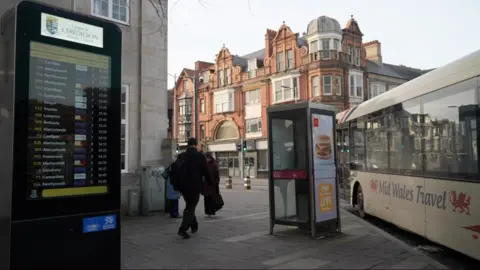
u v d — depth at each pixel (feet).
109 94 18.16
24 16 15.90
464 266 21.56
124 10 38.17
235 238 25.64
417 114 25.14
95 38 17.90
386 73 146.82
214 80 164.86
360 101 132.98
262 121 144.97
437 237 22.50
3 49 16.70
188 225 25.63
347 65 130.93
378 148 32.53
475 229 18.92
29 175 15.74
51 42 16.57
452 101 21.08
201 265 19.17
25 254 15.49
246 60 162.40
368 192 35.12
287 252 21.81
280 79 139.03
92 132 17.57
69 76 17.02
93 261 17.21
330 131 27.71
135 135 38.11
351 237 25.76
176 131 176.76
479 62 18.94
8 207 15.52
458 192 20.36
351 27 135.33
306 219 26.76
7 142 15.84
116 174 18.11
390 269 18.61
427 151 23.75
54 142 16.43
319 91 128.36
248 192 72.23
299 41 139.44
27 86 15.81
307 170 25.93
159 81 39.99
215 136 163.94
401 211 27.61
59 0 33.32
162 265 19.15
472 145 19.21
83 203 17.06
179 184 25.80
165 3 40.78
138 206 36.40
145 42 39.04
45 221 16.01
